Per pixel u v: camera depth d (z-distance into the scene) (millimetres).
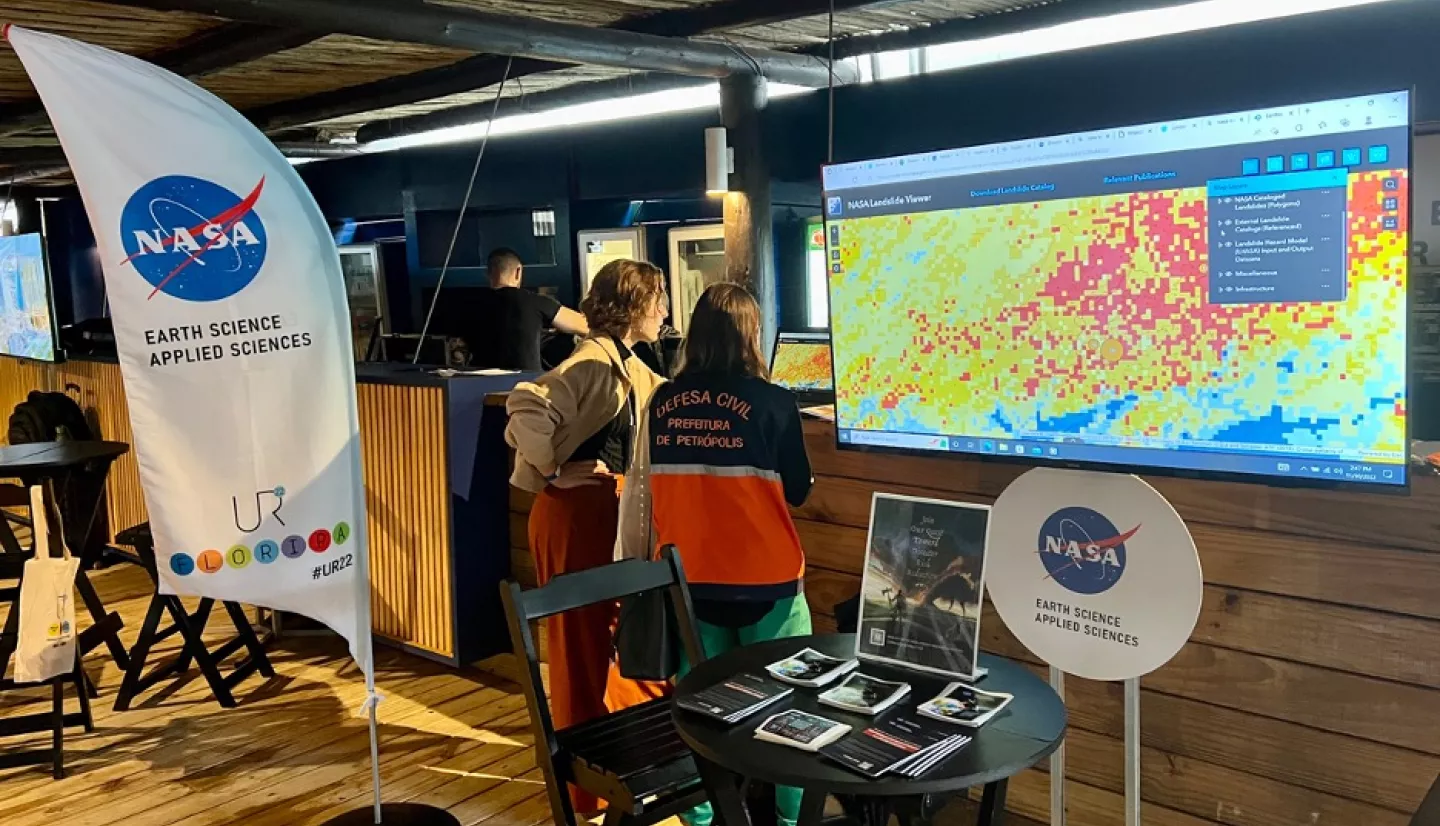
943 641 1855
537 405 2891
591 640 2998
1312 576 2059
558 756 2051
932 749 1562
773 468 2418
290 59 4777
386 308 8422
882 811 1988
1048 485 1965
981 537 1838
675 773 1972
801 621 2494
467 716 3760
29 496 3633
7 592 3688
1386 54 3713
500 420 4141
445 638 4168
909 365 2227
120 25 3951
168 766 3420
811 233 5645
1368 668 2006
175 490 2471
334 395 2645
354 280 8438
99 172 2318
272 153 2525
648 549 2650
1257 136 1729
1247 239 1761
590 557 3039
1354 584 2008
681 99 6023
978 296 2098
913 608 1898
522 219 7133
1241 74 4078
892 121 5152
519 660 2061
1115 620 1891
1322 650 2059
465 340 5223
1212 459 1853
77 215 9711
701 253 6086
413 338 5125
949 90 4930
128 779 3334
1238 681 2176
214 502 2516
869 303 2266
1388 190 1621
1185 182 1812
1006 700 1733
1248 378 1795
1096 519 1907
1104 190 1903
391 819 2959
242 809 3115
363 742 3561
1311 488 1763
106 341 6012
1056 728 1654
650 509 2645
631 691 2730
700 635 2373
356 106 5758
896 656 1907
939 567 1875
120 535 4062
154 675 4062
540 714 2047
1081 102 4531
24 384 6961
